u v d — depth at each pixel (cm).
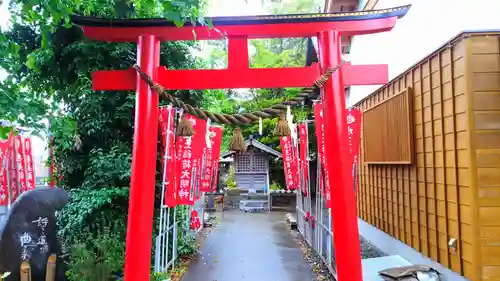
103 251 505
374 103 736
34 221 553
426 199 501
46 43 392
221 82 369
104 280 487
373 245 738
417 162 529
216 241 955
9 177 764
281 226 1205
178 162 606
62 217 561
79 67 617
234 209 1720
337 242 335
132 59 639
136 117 364
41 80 614
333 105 347
